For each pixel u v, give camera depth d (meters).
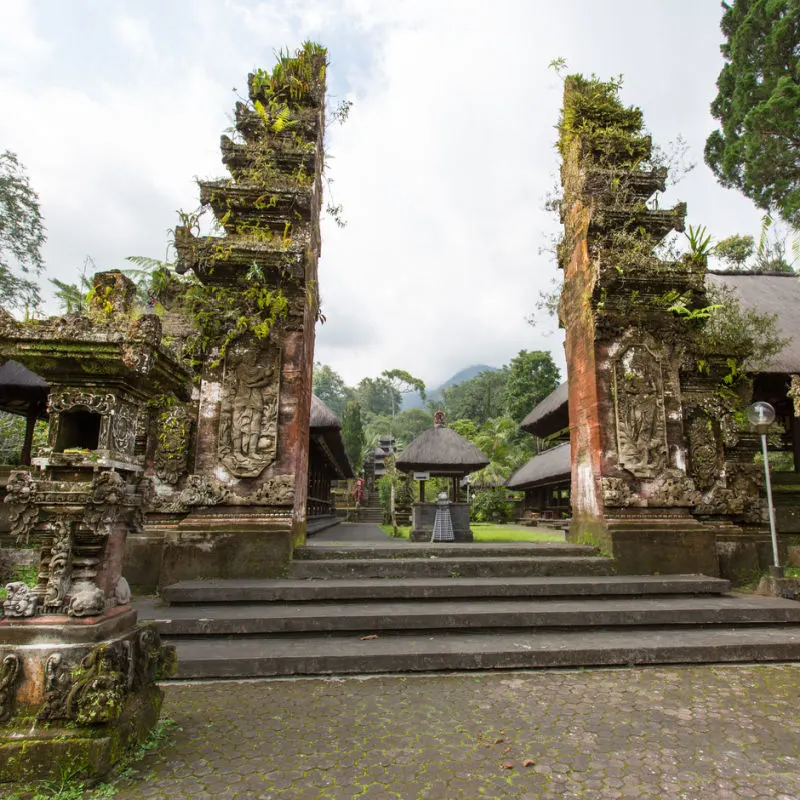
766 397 12.00
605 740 4.01
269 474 8.16
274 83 9.84
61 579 3.69
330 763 3.63
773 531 8.33
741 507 9.38
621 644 5.92
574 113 10.89
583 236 9.95
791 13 17.52
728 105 20.50
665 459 9.00
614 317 9.32
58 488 3.75
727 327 10.05
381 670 5.42
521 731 4.16
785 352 11.37
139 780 3.39
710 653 5.88
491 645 5.81
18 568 8.70
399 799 3.20
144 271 8.45
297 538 8.45
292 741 3.95
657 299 9.30
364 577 7.64
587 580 7.54
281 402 8.42
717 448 9.62
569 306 10.68
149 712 3.96
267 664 5.30
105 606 3.86
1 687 3.42
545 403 21.62
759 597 7.69
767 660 5.94
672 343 9.47
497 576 7.83
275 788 3.32
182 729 4.13
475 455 16.05
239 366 8.42
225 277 8.55
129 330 3.84
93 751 3.29
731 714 4.52
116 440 4.00
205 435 8.29
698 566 8.52
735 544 9.16
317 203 10.12
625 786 3.37
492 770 3.55
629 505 8.74
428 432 16.70
